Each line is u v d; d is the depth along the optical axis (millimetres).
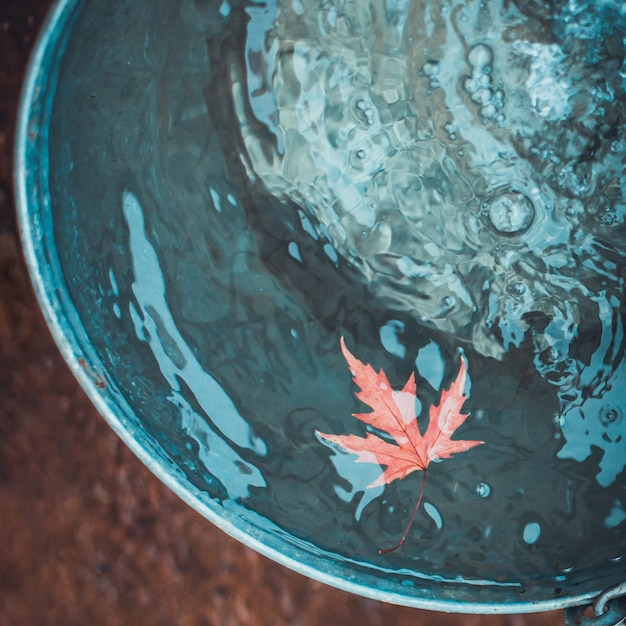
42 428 920
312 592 919
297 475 647
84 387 609
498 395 665
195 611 929
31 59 584
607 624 649
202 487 626
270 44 663
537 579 632
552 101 678
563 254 682
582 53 668
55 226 614
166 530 927
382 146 690
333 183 684
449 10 670
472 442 658
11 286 892
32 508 927
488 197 692
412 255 686
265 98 669
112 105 626
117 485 926
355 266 681
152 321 644
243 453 644
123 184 638
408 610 910
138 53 628
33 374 912
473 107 687
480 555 638
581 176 682
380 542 640
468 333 675
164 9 630
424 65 681
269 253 669
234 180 667
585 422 656
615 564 627
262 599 924
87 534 930
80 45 599
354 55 675
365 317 675
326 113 682
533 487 647
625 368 660
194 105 655
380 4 667
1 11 838
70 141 613
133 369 634
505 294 681
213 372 651
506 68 679
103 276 633
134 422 622
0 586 929
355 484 652
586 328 669
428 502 649
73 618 930
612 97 670
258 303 664
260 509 631
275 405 656
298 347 665
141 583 930
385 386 665
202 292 656
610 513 641
